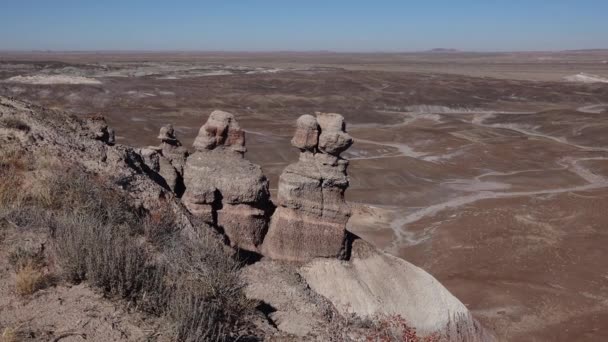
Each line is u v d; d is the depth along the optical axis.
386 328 11.46
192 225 12.88
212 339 6.82
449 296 20.39
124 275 7.54
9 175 10.70
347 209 19.03
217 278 8.66
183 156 23.78
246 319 8.62
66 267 7.61
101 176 12.51
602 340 22.84
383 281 19.36
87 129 15.96
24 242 8.27
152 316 7.13
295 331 9.77
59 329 6.51
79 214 9.63
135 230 10.34
